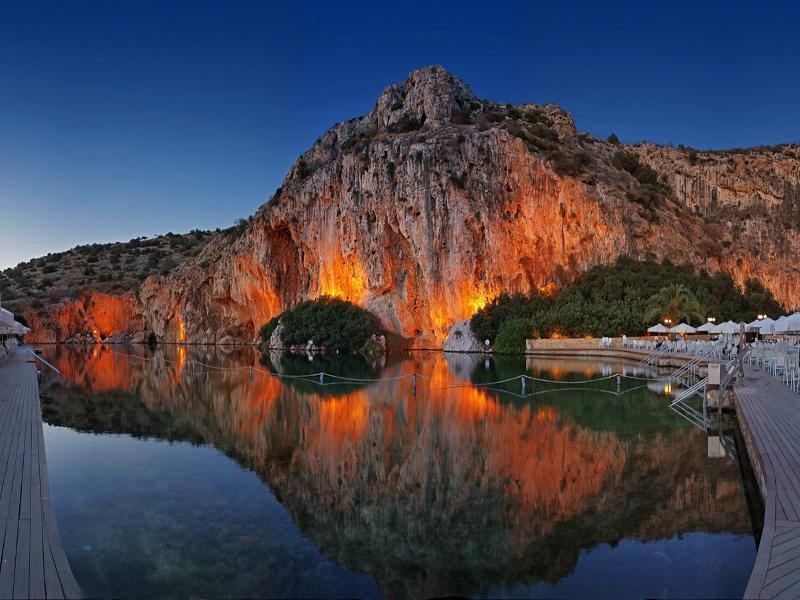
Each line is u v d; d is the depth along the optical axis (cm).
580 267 6631
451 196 7169
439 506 1112
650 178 8306
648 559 892
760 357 2956
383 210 7662
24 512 901
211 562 880
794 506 881
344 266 8269
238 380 3375
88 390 2897
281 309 9469
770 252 7969
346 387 2942
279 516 1073
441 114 8700
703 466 1360
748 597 630
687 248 6788
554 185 6825
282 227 9188
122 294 12144
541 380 3080
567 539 962
